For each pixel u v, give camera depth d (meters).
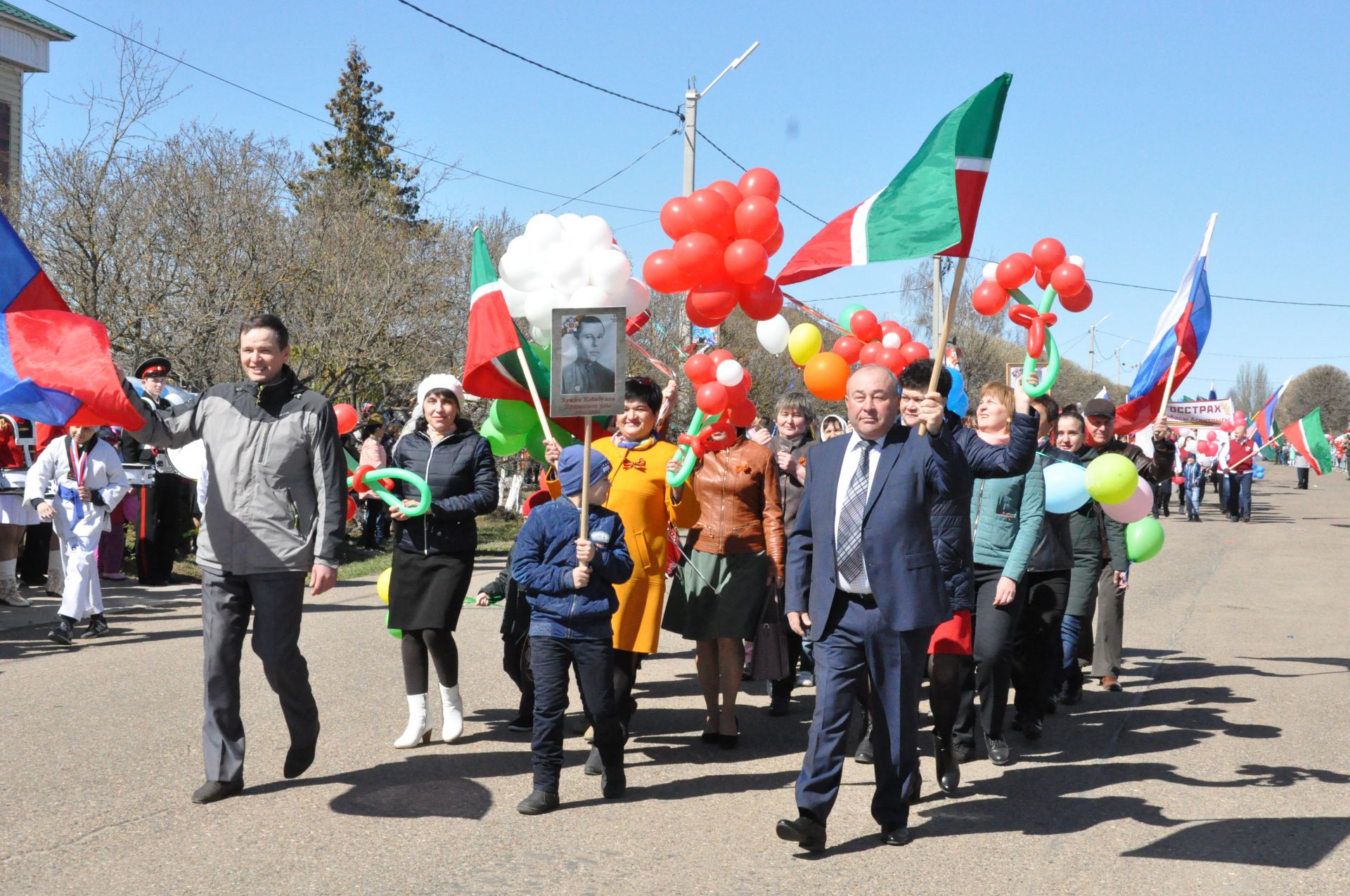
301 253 18.22
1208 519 25.64
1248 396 125.12
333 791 4.99
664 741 6.08
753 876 4.11
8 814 4.59
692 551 5.96
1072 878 4.13
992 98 4.52
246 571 4.77
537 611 4.89
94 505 8.48
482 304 5.82
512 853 4.29
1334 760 5.77
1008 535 5.64
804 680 7.81
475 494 5.65
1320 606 11.73
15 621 9.27
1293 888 4.04
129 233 15.91
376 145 39.78
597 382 4.74
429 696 6.90
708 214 5.07
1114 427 7.12
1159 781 5.40
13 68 21.75
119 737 5.76
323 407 4.89
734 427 5.97
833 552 4.39
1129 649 9.18
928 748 6.00
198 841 4.33
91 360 4.82
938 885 4.05
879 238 4.78
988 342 40.94
